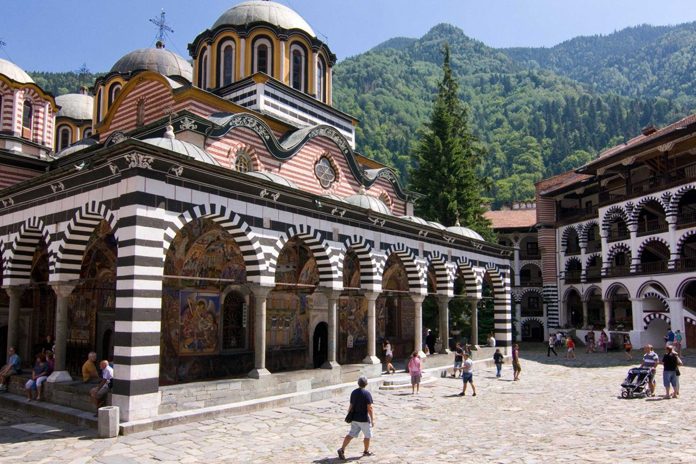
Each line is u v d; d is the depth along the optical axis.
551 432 14.62
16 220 20.03
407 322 33.84
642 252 45.03
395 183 33.19
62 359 18.03
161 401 15.45
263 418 16.64
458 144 48.03
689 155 42.84
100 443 13.48
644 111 172.00
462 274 32.69
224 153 23.52
